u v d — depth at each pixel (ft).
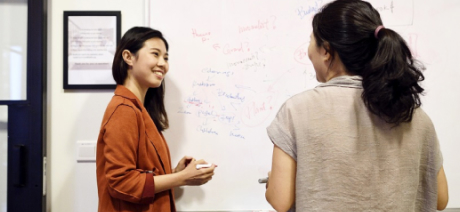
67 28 4.21
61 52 4.27
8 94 4.18
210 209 4.23
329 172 2.11
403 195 2.12
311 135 2.19
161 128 3.84
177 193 4.22
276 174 2.32
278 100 4.27
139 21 4.30
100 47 4.23
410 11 4.27
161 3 4.22
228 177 4.24
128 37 3.45
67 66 4.20
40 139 4.03
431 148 2.30
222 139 4.25
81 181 4.25
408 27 4.27
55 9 4.26
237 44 4.26
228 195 4.24
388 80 1.96
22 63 4.19
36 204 4.01
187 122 4.24
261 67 4.27
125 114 3.02
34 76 4.04
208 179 3.45
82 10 4.26
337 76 2.41
